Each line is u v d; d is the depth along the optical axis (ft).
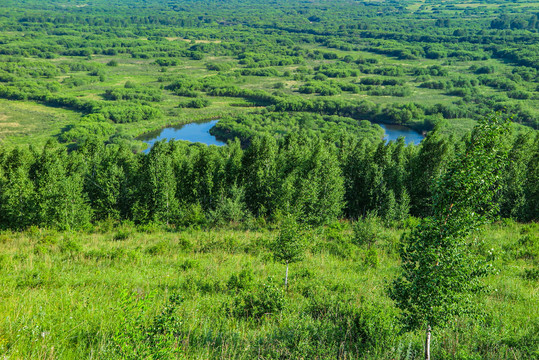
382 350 44.24
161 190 146.00
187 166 162.20
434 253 36.27
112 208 148.87
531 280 73.97
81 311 49.11
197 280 72.08
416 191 157.07
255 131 467.93
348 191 164.55
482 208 37.32
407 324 38.40
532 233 114.42
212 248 102.63
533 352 43.27
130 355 31.19
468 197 35.24
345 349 44.60
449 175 36.17
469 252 36.91
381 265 87.45
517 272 78.95
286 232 68.08
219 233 123.65
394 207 139.23
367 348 44.37
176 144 172.86
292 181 146.92
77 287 64.59
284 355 42.96
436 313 36.11
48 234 120.06
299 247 67.97
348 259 94.68
